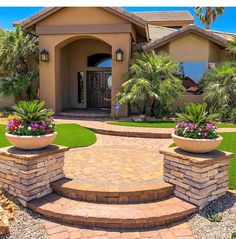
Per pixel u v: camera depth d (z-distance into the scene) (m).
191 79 19.03
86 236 5.51
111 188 6.55
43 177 6.68
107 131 13.66
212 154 6.64
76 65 22.02
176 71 17.72
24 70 19.84
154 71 16.70
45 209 6.08
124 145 11.35
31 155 6.36
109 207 6.21
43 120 6.94
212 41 18.59
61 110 19.86
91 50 21.61
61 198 6.60
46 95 18.59
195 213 6.25
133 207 6.22
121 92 17.20
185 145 6.62
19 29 19.03
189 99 18.69
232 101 16.94
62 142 11.20
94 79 22.06
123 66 17.53
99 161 8.84
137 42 21.00
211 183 6.48
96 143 11.72
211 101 17.25
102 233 5.61
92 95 22.22
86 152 9.97
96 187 6.61
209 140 6.40
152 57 17.00
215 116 6.76
